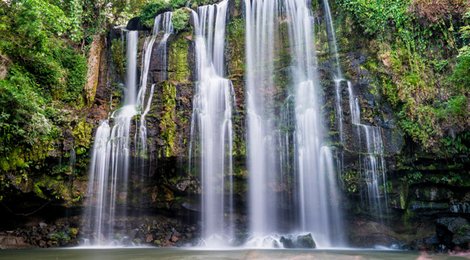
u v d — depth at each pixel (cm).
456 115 1212
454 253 1139
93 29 1947
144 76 1669
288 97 1480
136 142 1376
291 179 1349
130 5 2209
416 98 1284
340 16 1548
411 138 1261
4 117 1220
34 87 1474
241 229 1378
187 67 1664
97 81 1756
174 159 1360
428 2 1391
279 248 1246
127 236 1412
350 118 1338
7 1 1390
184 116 1414
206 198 1377
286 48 1602
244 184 1382
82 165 1383
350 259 999
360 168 1273
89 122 1431
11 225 1373
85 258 1053
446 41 1362
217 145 1410
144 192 1418
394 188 1268
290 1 1642
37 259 1042
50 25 1570
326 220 1304
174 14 1725
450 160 1224
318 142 1346
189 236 1409
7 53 1436
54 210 1395
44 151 1331
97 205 1390
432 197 1244
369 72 1393
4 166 1254
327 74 1471
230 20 1703
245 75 1579
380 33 1423
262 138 1427
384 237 1298
